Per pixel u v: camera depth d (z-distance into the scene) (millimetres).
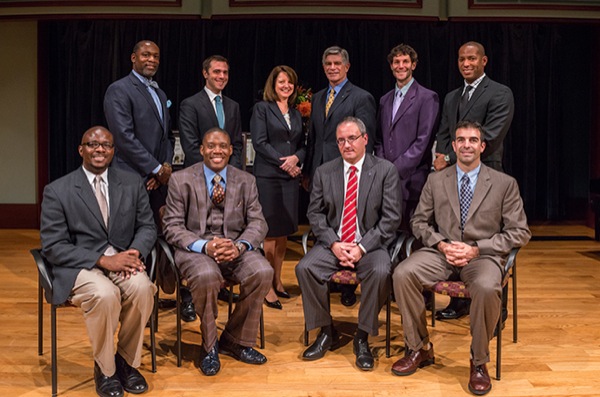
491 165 3818
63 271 2855
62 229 2934
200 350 3367
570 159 7652
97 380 2842
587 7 6230
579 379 3012
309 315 3264
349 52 7195
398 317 3930
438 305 4180
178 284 3121
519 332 3662
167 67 7180
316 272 3242
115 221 3031
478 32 7199
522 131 7426
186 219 3371
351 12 6133
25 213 7121
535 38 7324
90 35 7062
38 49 6965
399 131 3945
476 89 3809
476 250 3127
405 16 6191
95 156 2971
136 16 6152
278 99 4176
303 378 3021
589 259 5590
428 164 4035
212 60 3971
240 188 3383
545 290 4566
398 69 3914
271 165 4160
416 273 3047
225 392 2863
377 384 2955
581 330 3695
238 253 3180
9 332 3633
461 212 3275
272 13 6141
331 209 3482
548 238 6570
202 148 3355
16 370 3094
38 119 7039
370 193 3432
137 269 2898
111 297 2740
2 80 7031
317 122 4078
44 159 7094
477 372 2904
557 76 7379
